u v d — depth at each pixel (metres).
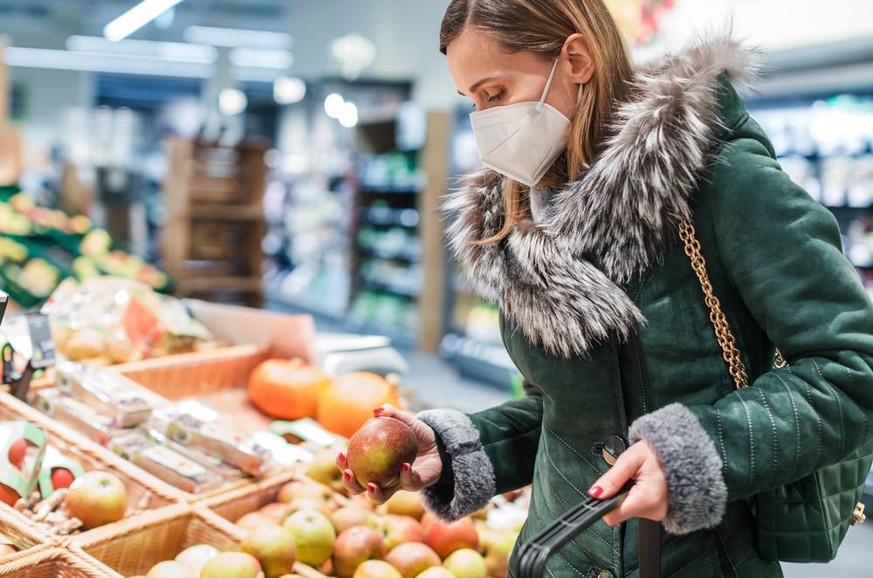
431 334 8.53
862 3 4.28
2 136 4.75
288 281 12.41
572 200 1.08
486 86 1.12
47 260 4.55
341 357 2.58
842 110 4.74
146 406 1.93
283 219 13.18
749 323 1.06
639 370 1.07
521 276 1.09
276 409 2.31
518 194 1.23
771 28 4.74
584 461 1.14
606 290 1.03
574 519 0.85
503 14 1.08
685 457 0.89
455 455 1.27
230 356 2.44
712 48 1.08
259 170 6.51
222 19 13.88
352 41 10.75
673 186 1.02
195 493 1.72
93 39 16.22
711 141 1.04
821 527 1.06
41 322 2.00
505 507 2.08
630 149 1.03
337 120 11.93
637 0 5.15
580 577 1.17
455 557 1.68
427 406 2.51
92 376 2.00
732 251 1.01
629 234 1.03
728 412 0.93
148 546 1.56
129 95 20.17
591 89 1.10
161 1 11.58
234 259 6.59
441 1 9.27
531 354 1.12
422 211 8.40
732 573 1.09
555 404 1.14
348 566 1.60
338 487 1.90
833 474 1.08
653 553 0.96
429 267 8.45
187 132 19.64
